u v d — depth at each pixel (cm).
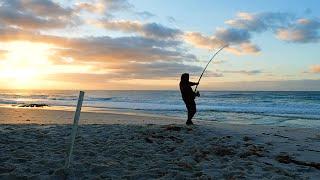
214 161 635
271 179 512
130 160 623
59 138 829
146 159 639
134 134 897
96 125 1086
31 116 1747
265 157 688
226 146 775
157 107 2997
